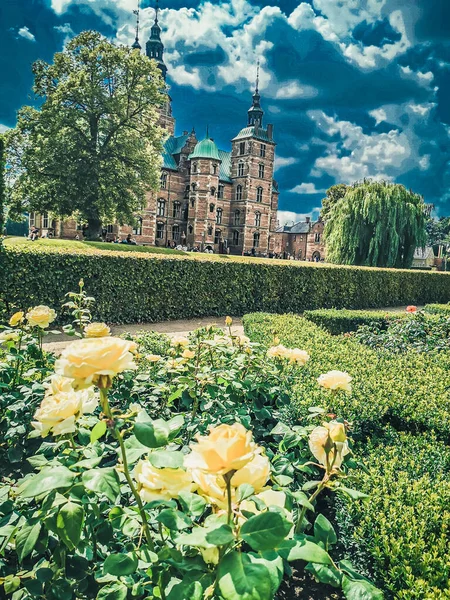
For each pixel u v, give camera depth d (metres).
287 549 1.25
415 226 27.52
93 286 11.42
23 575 1.79
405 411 4.16
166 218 54.88
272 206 66.62
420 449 3.54
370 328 9.83
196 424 3.08
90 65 27.16
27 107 27.28
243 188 57.28
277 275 16.02
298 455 2.86
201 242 53.47
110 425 1.45
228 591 1.02
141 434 1.38
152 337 6.84
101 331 2.47
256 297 15.51
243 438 1.12
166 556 1.39
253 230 57.81
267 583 1.03
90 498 1.81
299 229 77.81
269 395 3.81
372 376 4.97
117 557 1.48
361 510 2.61
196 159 53.62
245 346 4.07
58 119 25.97
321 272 17.44
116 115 28.28
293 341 6.78
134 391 3.63
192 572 1.30
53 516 1.50
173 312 13.38
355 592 1.35
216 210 56.53
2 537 1.97
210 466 1.12
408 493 2.70
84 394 1.83
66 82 26.28
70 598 1.69
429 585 2.05
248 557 1.10
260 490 1.43
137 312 12.47
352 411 3.88
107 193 26.86
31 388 3.33
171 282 13.22
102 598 1.59
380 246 27.47
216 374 3.48
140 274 12.43
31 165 27.19
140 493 1.42
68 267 10.91
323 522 1.56
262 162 58.03
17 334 3.79
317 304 17.39
